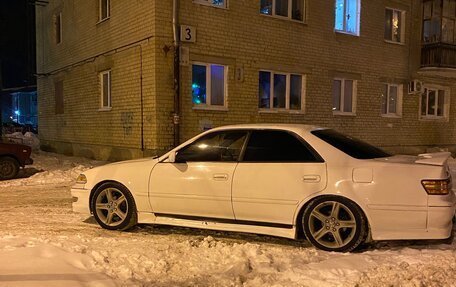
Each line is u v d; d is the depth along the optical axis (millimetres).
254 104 12930
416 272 4332
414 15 16922
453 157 18531
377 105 16000
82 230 6105
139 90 11953
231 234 5996
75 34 15852
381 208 4961
